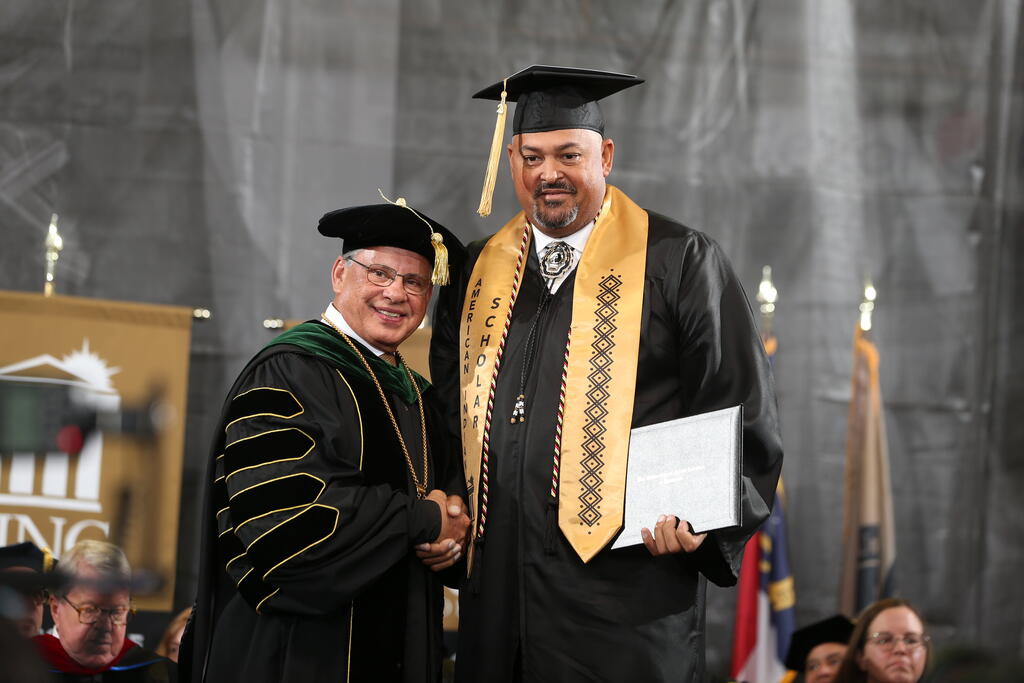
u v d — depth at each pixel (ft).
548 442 11.07
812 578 25.09
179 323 21.85
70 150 24.06
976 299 26.48
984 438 26.22
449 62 25.55
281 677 11.18
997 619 25.68
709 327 11.02
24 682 5.14
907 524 25.85
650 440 10.73
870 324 26.21
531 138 11.41
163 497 21.16
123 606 16.31
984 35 27.25
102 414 21.17
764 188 26.25
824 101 26.61
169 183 24.27
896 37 27.04
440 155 25.32
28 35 24.21
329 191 24.85
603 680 10.71
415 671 11.54
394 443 11.81
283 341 11.98
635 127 26.03
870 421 24.13
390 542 11.11
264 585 11.18
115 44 24.44
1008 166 27.07
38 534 20.49
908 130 26.86
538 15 25.98
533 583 10.98
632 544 10.46
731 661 23.56
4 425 20.71
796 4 26.76
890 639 18.15
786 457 25.49
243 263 24.27
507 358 11.56
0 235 23.62
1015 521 26.11
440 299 12.84
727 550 10.44
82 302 21.48
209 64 24.66
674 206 25.99
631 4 26.30
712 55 26.43
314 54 25.11
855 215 26.48
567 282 11.61
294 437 11.29
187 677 12.35
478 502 11.35
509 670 11.08
